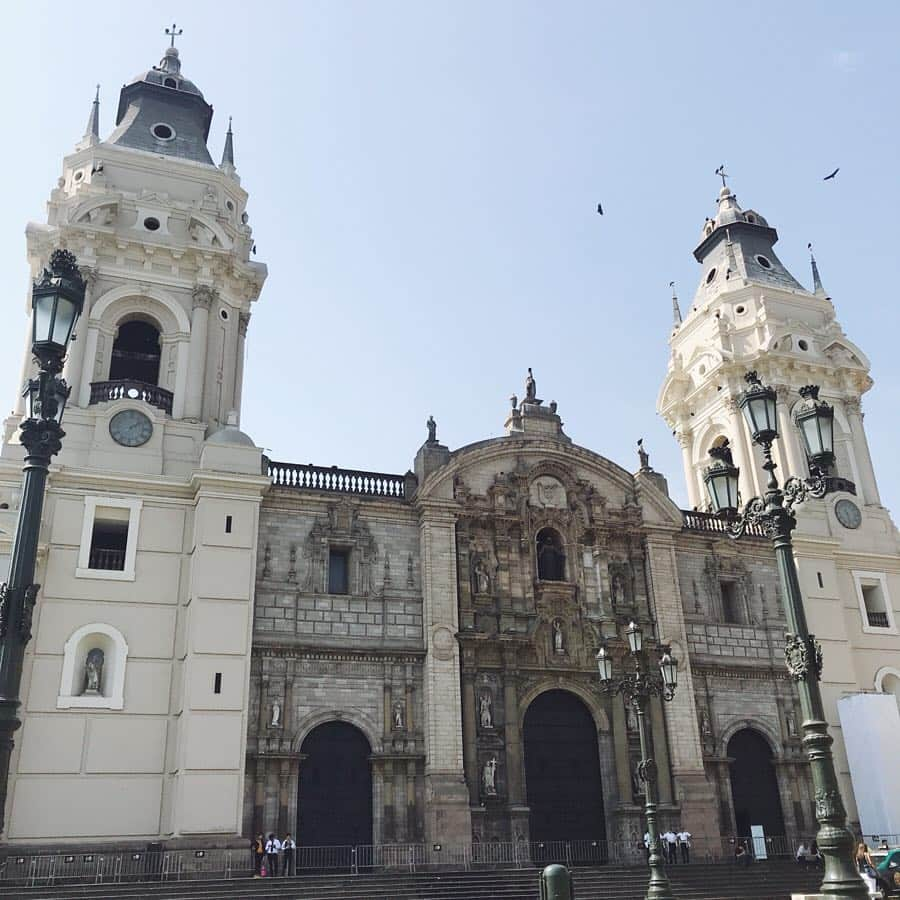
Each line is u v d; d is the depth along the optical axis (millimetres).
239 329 54844
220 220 55250
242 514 45688
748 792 51906
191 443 48125
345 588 48812
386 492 51438
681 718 50812
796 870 44688
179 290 52500
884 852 42344
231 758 41000
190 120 60719
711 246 74062
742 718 53125
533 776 48031
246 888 36438
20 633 17188
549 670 49531
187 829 39250
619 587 53344
